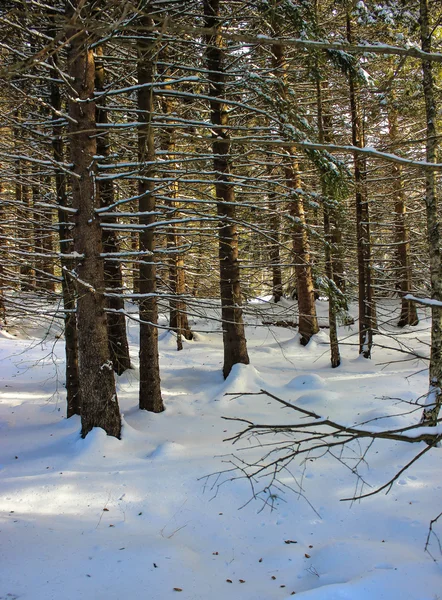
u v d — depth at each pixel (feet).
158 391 28.43
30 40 22.07
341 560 13.53
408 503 16.46
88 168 21.39
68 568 13.34
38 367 39.99
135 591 12.45
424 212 51.34
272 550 14.90
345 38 35.53
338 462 19.97
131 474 19.35
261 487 18.28
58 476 19.17
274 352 46.50
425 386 29.84
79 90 21.31
